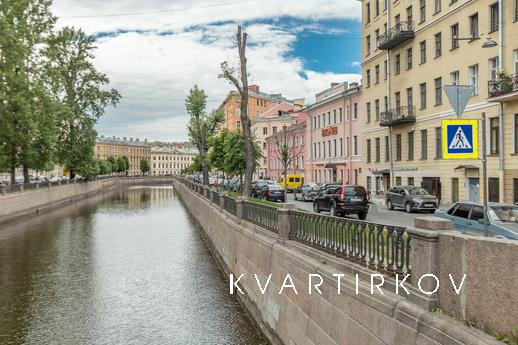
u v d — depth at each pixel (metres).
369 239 6.83
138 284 16.61
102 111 57.88
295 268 9.15
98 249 23.78
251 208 14.95
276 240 11.36
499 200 25.52
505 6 25.34
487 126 26.88
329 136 54.91
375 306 5.91
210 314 13.13
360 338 6.26
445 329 4.61
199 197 36.19
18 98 35.84
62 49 54.22
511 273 4.12
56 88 44.50
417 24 35.22
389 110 38.47
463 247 4.73
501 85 24.31
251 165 27.70
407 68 37.09
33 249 23.69
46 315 13.13
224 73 27.53
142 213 43.75
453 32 30.80
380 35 39.66
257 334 11.49
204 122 61.25
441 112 32.03
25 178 45.97
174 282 16.92
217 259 20.94
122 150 177.12
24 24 39.25
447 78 31.30
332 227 8.20
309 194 38.56
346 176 50.31
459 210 12.77
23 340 11.23
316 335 7.80
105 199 64.31
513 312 4.08
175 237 28.14
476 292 4.53
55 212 44.28
